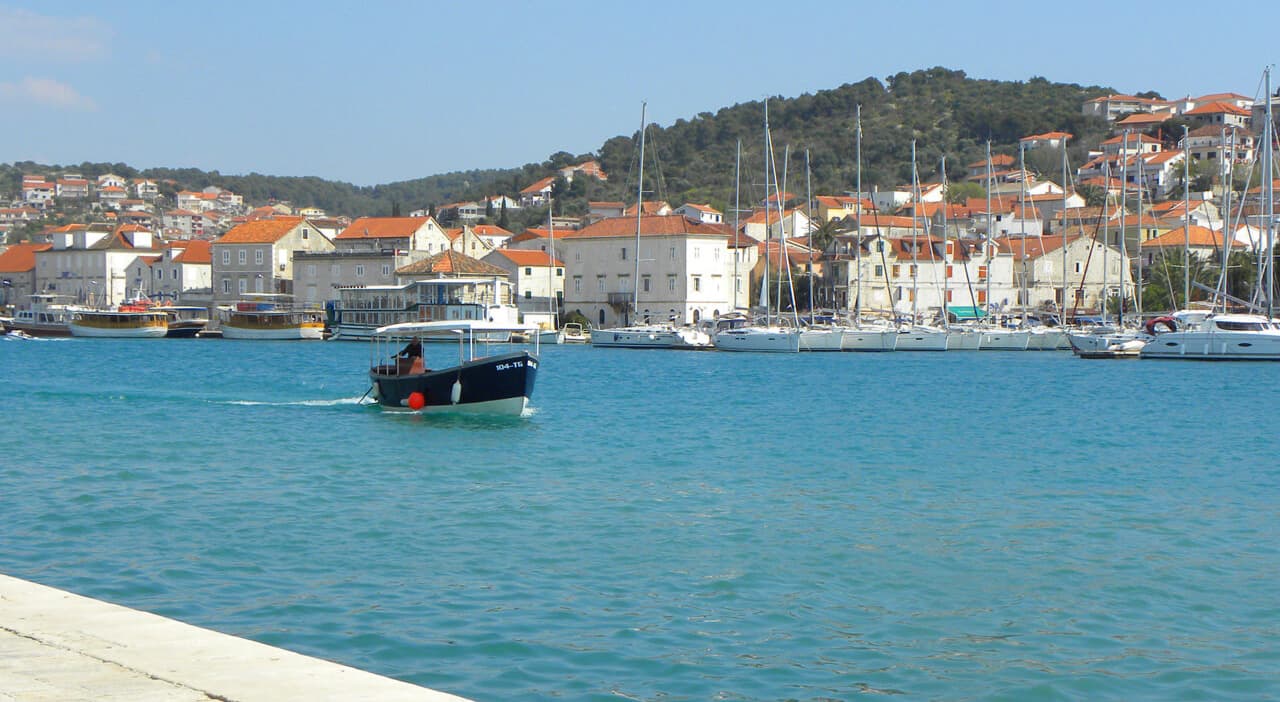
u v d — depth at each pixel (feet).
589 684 67.05
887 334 418.51
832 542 102.78
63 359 380.37
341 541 101.30
